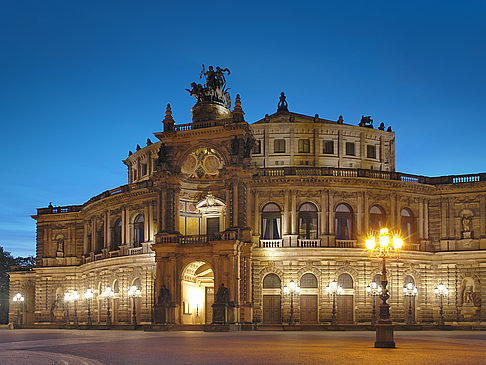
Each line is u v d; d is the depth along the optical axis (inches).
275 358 1397.6
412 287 3735.2
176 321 3415.4
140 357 1461.6
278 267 3602.4
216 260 3366.1
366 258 3631.9
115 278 4079.7
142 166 4569.4
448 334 2829.7
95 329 3914.9
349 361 1317.7
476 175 3789.4
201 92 3818.9
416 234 3806.6
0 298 6697.8
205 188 3821.4
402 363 1272.1
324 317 3553.2
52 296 4719.5
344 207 3705.7
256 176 3656.5
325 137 4128.9
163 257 3472.0
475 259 3705.7
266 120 4261.8
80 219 4731.8
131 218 4045.3
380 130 4271.7
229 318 3287.4
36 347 1889.8
